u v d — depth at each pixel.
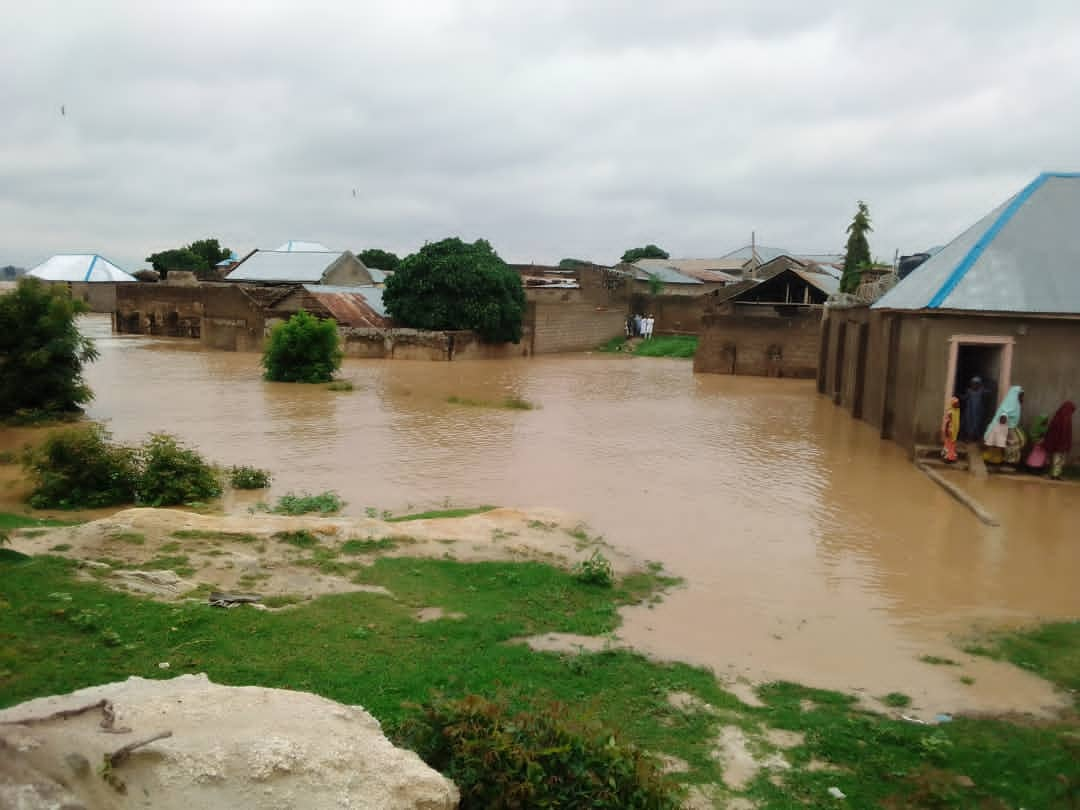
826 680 7.97
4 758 3.60
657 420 24.89
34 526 11.17
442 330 43.72
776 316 39.84
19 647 6.64
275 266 65.62
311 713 4.94
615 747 5.21
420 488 15.66
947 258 20.48
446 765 5.11
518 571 10.44
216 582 9.30
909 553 12.43
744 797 5.73
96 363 37.56
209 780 4.00
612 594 10.10
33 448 15.86
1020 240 19.02
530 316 47.38
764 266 57.94
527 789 4.88
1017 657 8.61
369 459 18.09
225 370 35.34
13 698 5.73
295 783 4.14
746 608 9.97
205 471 14.98
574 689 7.15
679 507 14.75
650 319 56.47
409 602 9.06
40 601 7.68
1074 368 17.73
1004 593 10.79
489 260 44.97
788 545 12.69
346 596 9.04
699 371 39.78
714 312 46.28
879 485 16.75
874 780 6.06
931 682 7.96
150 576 9.00
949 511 14.85
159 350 44.88
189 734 4.32
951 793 5.83
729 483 16.72
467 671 7.20
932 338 18.53
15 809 3.35
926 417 18.88
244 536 10.79
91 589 8.24
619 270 63.78
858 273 38.19
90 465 14.29
